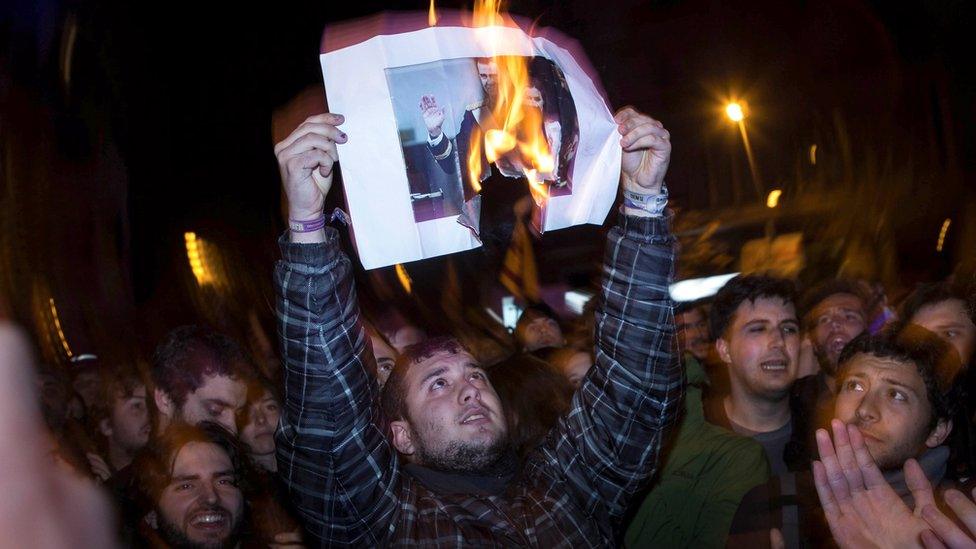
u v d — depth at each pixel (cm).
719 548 277
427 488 227
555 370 308
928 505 185
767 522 246
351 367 212
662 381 231
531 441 289
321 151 195
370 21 194
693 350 399
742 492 280
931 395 241
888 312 387
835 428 200
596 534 228
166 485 241
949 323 293
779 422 315
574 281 782
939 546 174
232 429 295
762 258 663
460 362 243
